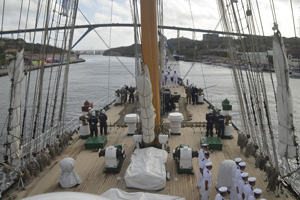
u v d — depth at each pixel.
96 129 13.09
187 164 9.54
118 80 72.50
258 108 9.58
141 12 9.47
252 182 6.71
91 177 9.52
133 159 9.44
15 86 8.09
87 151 11.99
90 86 58.41
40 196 3.58
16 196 8.25
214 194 8.30
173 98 19.48
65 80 12.12
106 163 9.78
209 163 7.63
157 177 8.36
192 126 15.32
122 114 18.62
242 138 11.57
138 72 9.61
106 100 39.81
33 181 9.20
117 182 9.14
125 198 5.93
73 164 8.79
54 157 11.29
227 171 8.20
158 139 10.38
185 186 8.77
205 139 12.27
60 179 8.80
